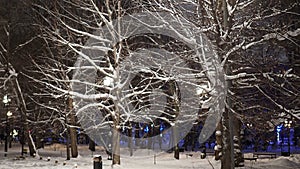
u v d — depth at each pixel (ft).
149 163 91.20
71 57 100.53
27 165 86.48
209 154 124.06
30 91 111.96
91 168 79.25
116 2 84.58
